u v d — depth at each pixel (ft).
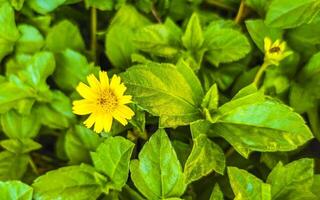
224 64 0.95
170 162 0.77
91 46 1.03
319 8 0.84
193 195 0.89
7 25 0.92
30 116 0.93
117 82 0.76
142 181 0.78
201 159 0.77
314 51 0.94
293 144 0.75
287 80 0.93
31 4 0.94
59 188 0.82
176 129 0.90
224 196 0.93
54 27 0.94
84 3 1.06
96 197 0.83
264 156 0.90
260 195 0.77
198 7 1.03
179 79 0.79
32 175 0.96
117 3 0.97
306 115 0.97
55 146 1.04
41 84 0.91
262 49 0.92
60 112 0.93
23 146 0.93
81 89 0.77
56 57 0.93
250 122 0.78
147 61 0.88
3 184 0.80
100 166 0.83
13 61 0.94
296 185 0.80
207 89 0.87
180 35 0.93
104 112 0.76
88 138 0.89
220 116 0.79
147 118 0.86
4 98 0.90
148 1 0.99
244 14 1.01
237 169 0.77
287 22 0.86
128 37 0.93
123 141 0.79
